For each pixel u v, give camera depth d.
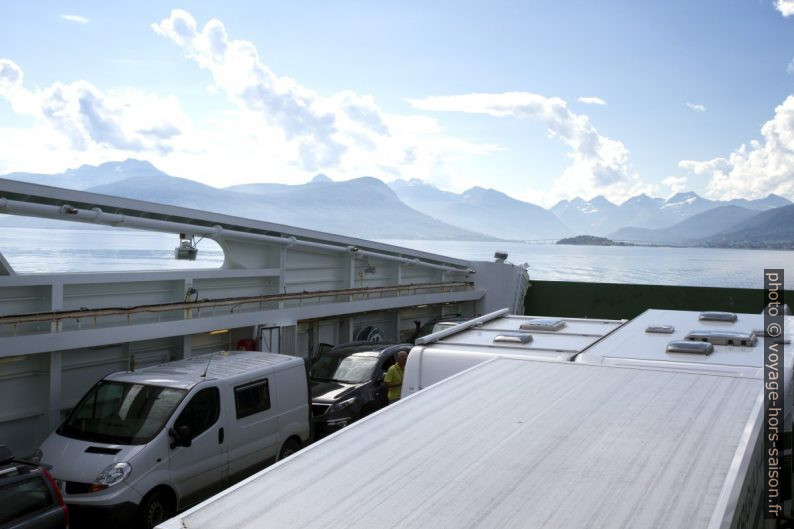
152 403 8.21
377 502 3.51
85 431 8.11
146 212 12.95
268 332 13.99
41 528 6.47
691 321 10.57
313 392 11.56
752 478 4.20
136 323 11.45
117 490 7.32
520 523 3.26
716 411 5.03
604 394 5.54
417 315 21.05
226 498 3.58
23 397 10.16
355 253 18.30
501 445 4.34
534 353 8.42
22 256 32.66
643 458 4.09
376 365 12.24
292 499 3.56
